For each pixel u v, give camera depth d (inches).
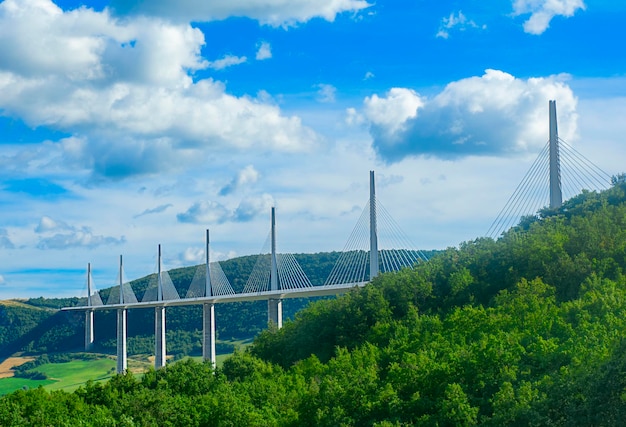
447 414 2522.1
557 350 2815.0
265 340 5310.0
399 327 4124.0
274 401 3400.6
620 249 4215.1
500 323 3508.9
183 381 3880.4
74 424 3203.7
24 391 3912.4
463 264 5137.8
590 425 2267.5
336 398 2886.3
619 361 2319.1
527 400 2423.7
